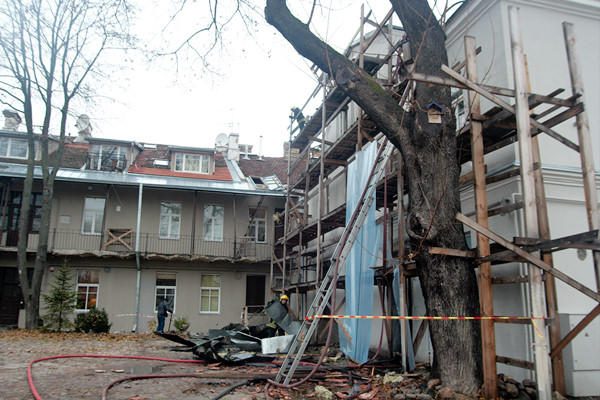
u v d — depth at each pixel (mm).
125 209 23234
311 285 15617
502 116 6777
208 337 13141
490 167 8883
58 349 12594
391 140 7598
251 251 23969
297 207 19875
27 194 19656
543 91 8969
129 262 22578
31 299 19094
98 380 7816
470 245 9211
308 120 19141
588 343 7066
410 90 8461
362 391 6992
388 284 10688
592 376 6977
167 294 22797
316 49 7598
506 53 8758
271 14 7754
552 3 9320
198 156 26203
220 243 23906
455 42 10375
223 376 8117
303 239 19250
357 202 11203
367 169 10992
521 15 9141
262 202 24969
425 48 7633
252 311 23594
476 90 6477
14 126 27391
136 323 21797
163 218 23781
